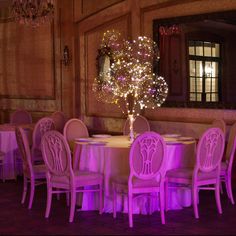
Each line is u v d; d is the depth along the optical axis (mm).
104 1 9914
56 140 5969
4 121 13570
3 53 13391
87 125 10578
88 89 10492
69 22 10914
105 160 6289
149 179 5840
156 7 8930
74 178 6012
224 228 5699
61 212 6488
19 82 12859
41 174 6773
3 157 8406
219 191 6805
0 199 7258
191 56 8438
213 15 8039
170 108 8844
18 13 8352
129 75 7559
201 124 8359
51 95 11672
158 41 8906
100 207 6348
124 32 9523
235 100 7852
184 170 6309
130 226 5762
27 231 5688
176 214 6320
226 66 7914
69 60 10961
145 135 5676
